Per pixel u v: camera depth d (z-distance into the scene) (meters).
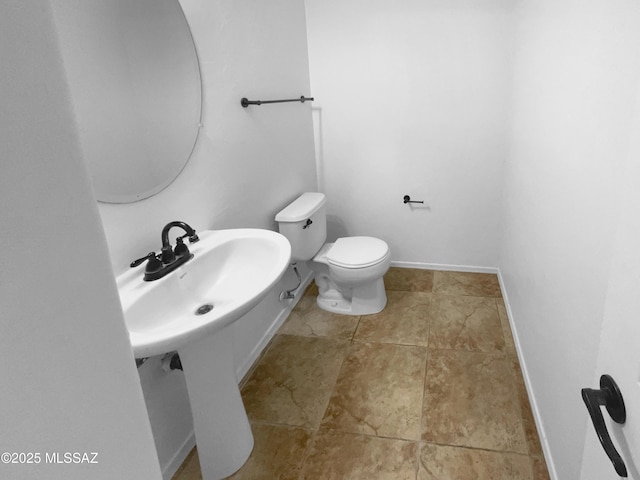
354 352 2.25
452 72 2.63
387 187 3.00
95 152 1.22
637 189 0.55
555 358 1.42
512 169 2.37
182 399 1.64
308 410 1.87
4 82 0.30
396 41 2.65
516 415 1.76
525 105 2.03
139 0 1.36
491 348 2.21
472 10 2.48
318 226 2.54
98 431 0.40
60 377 0.36
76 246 0.37
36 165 0.33
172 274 1.34
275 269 1.31
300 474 1.56
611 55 0.97
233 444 1.56
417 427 1.74
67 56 1.12
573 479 1.22
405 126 2.82
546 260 1.55
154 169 1.46
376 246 2.54
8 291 0.31
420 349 2.24
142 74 1.39
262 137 2.20
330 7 2.68
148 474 0.47
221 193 1.86
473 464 1.55
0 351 0.31
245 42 1.98
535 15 1.85
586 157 1.13
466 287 2.85
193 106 1.63
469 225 2.96
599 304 1.01
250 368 2.17
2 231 0.30
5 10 0.30
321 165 3.06
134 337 1.00
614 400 0.59
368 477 1.53
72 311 0.37
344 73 2.80
